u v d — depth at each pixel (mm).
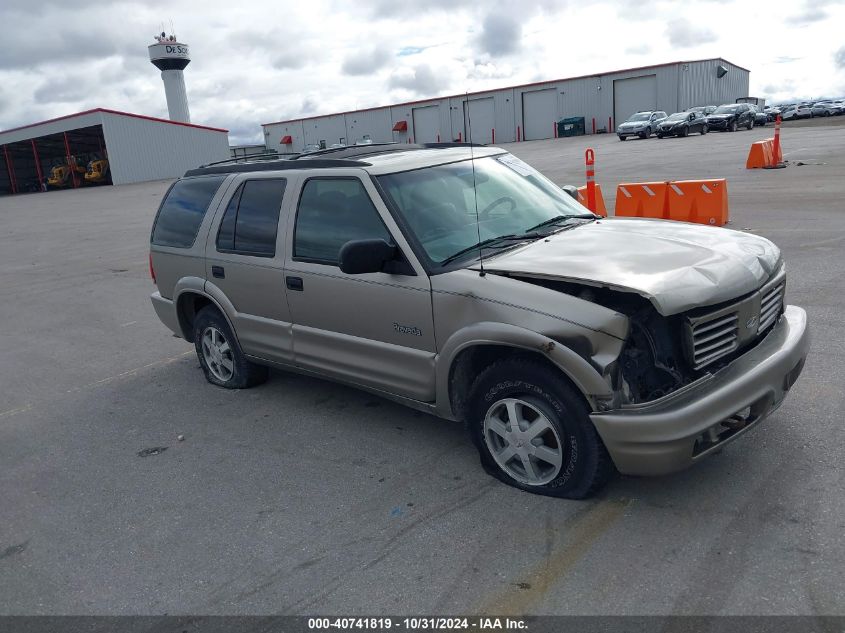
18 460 4918
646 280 3250
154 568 3445
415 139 64375
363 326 4324
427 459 4273
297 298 4719
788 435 4047
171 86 65000
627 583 2959
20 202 40656
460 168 4605
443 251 3992
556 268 3498
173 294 5938
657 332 3348
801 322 3875
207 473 4410
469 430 3938
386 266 4023
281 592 3156
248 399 5602
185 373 6520
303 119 70688
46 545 3762
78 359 7336
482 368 3986
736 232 4199
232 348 5633
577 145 42281
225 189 5367
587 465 3426
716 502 3471
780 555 3033
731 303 3436
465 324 3705
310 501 3930
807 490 3490
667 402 3205
